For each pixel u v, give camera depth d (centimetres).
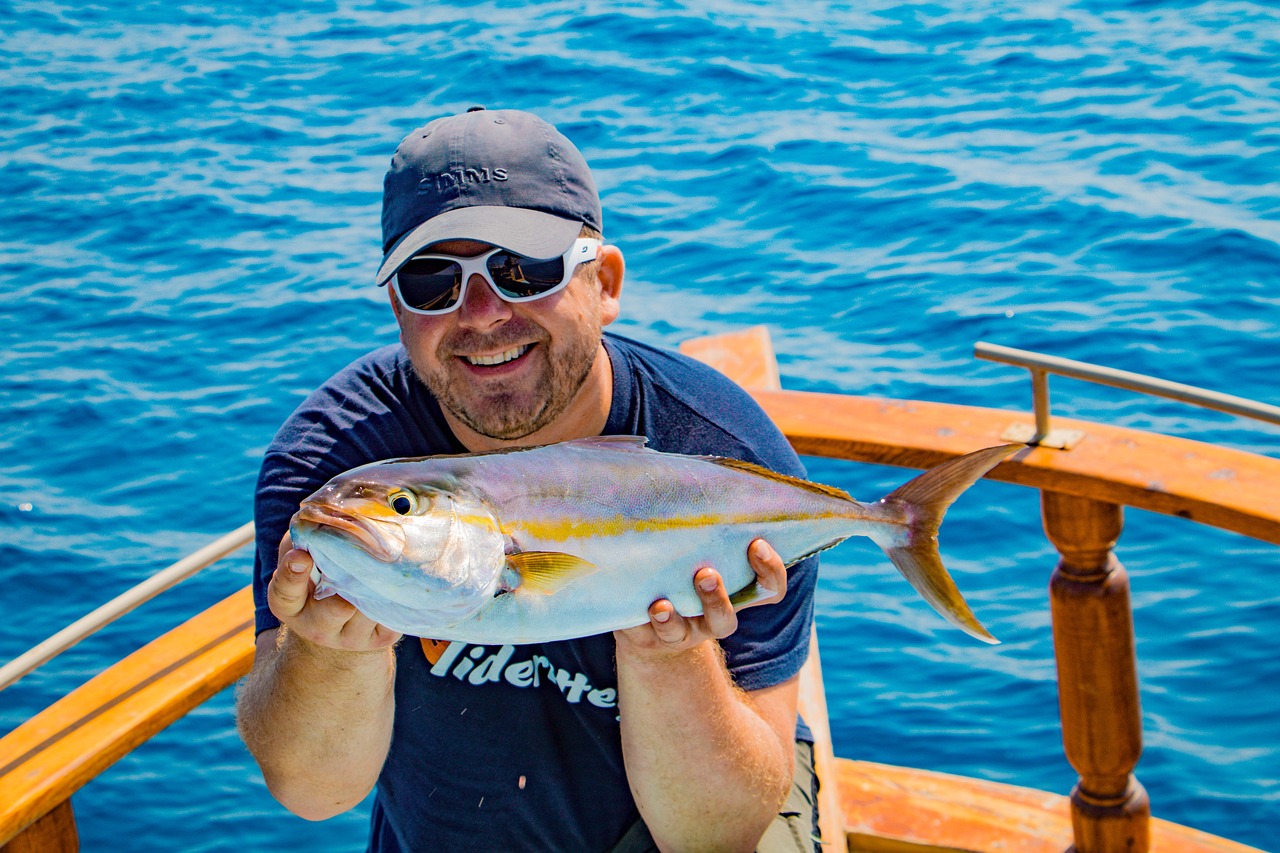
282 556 181
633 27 1527
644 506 193
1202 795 456
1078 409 730
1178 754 477
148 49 1619
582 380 229
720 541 199
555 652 238
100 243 1104
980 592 587
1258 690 507
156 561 700
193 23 1722
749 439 243
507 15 1630
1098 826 301
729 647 244
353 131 1312
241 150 1282
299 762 233
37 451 809
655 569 194
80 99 1448
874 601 595
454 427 239
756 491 201
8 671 257
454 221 218
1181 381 749
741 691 245
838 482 691
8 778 241
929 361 795
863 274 927
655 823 240
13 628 650
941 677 535
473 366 224
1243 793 455
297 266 1033
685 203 1076
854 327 849
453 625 183
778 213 1042
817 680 315
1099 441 278
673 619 196
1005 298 864
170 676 263
